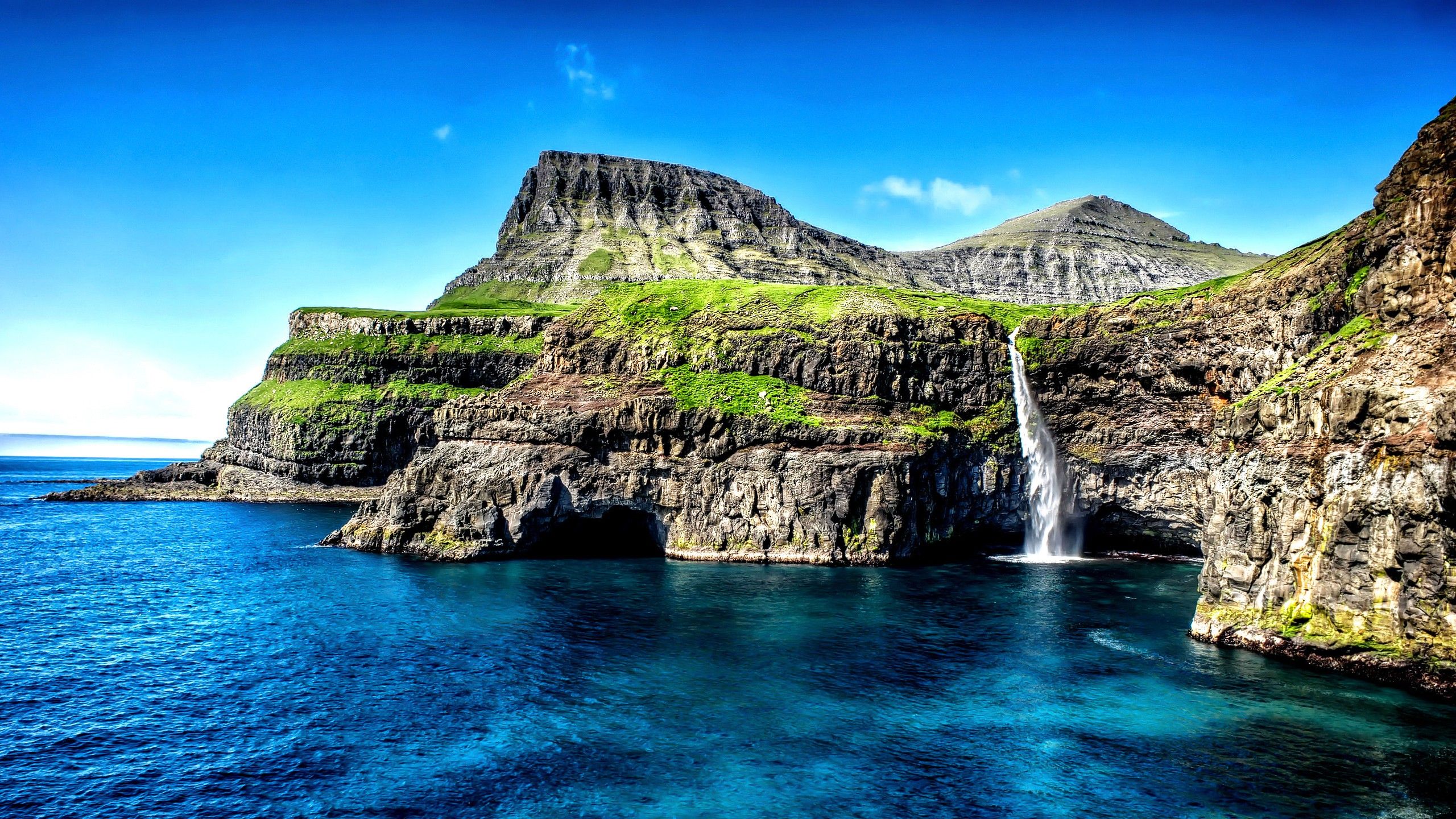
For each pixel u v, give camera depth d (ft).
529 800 131.13
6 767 141.69
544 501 354.33
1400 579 174.09
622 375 409.08
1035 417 384.68
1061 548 379.14
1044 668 193.88
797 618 241.14
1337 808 128.06
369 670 190.80
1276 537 202.39
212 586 282.77
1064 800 131.64
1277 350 290.35
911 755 147.74
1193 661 197.47
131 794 133.08
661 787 135.64
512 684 181.88
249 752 148.05
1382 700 168.45
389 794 132.98
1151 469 353.31
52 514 525.75
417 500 367.45
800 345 394.93
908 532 348.38
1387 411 179.32
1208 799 131.54
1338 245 272.72
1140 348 354.54
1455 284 178.81
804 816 127.13
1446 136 191.31
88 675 187.42
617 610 248.93
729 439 362.53
